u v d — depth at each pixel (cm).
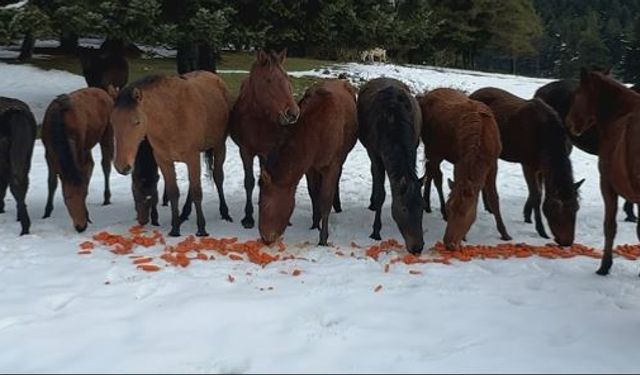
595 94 693
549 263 720
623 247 789
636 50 5041
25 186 831
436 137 864
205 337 513
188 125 792
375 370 458
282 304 574
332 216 947
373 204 983
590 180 1281
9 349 497
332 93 788
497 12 3988
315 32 1612
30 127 839
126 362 472
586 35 6725
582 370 461
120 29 1381
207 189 1109
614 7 8481
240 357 478
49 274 668
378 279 652
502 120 868
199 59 1698
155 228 870
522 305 592
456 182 756
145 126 736
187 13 1459
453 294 611
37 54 2667
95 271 675
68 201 830
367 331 523
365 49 1798
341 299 591
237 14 1532
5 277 662
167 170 811
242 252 743
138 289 616
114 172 1227
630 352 495
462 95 894
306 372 455
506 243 823
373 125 792
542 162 805
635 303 604
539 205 864
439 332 526
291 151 746
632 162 604
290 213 768
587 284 655
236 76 2136
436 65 4066
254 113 828
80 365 470
